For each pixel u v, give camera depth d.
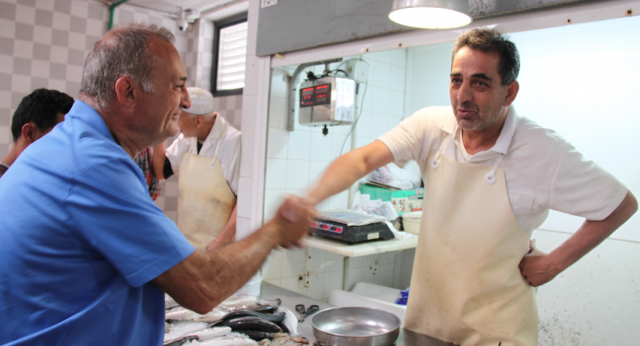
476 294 1.36
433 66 3.19
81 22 3.27
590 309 2.40
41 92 1.42
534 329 1.38
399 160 1.52
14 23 3.02
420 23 1.31
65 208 0.78
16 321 0.75
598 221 1.26
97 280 0.80
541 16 1.30
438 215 1.44
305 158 2.54
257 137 2.28
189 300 0.85
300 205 1.10
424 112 1.56
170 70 0.90
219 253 0.92
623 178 2.30
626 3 1.16
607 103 2.34
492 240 1.33
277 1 2.09
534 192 1.30
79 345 0.77
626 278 2.28
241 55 3.51
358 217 2.47
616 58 2.29
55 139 0.85
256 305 1.65
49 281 0.77
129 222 0.80
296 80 2.38
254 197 2.29
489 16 1.39
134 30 0.88
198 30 3.61
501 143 1.31
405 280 3.25
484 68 1.20
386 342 1.36
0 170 1.38
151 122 0.90
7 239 0.77
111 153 0.82
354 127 2.88
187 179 2.46
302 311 1.84
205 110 2.30
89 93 0.87
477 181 1.36
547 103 2.57
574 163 1.25
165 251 0.82
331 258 2.79
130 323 0.83
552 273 1.32
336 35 1.81
